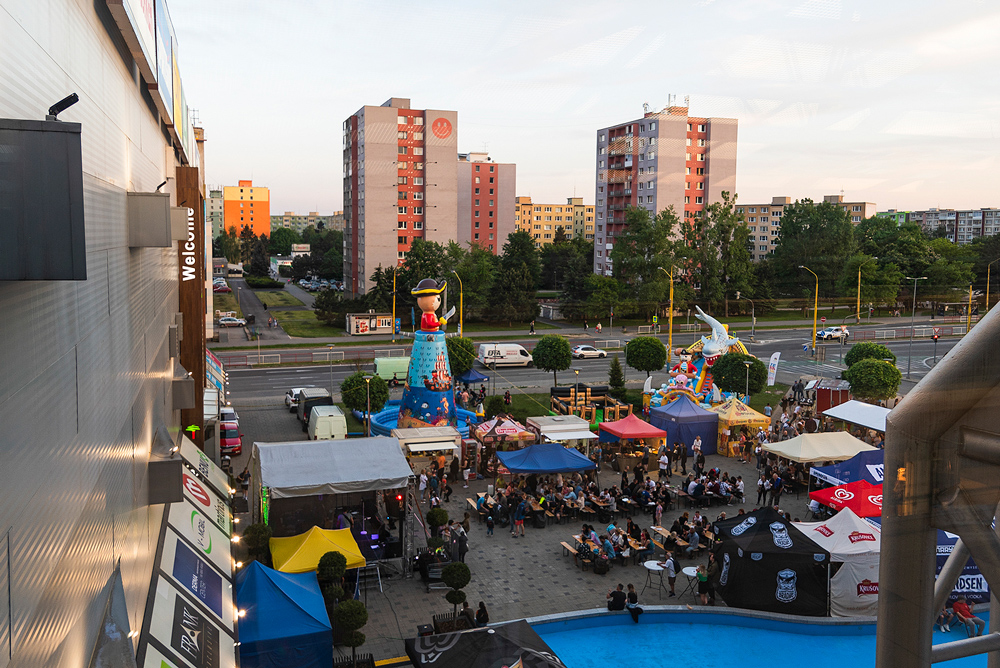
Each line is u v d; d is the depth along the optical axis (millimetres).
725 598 14859
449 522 23172
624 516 25188
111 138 9586
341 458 21703
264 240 161125
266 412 39938
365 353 59188
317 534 18594
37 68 5621
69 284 6445
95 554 7371
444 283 30828
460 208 102750
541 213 129125
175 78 21391
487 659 11055
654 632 10586
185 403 19828
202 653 11133
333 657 15469
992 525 2307
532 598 18766
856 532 14977
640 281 67062
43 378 5445
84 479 6895
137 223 10953
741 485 26641
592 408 38406
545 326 76750
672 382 39125
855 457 22672
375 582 19938
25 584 4812
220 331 71125
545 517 24484
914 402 2480
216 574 14547
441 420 30641
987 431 2303
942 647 2408
